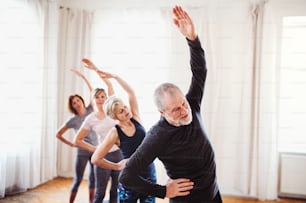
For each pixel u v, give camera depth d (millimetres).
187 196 1328
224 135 3625
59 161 4121
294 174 3453
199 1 3711
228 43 3609
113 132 1921
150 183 1273
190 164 1305
